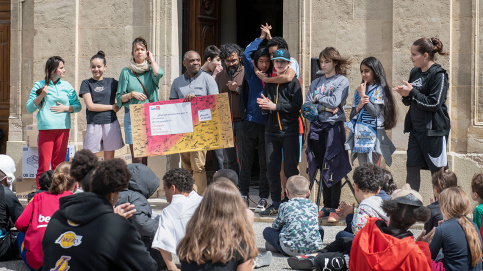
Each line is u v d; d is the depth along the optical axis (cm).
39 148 815
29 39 974
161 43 912
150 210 527
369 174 534
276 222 602
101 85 810
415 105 682
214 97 791
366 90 711
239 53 824
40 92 801
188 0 966
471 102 805
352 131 712
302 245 578
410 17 813
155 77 804
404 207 397
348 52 845
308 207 592
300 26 853
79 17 942
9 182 635
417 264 384
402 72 817
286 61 723
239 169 829
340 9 845
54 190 541
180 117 795
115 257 358
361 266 398
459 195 465
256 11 1326
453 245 456
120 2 927
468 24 805
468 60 806
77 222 364
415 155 697
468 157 802
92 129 802
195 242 347
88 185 423
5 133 1028
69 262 356
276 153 746
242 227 351
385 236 396
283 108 727
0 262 596
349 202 834
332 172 718
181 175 508
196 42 982
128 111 812
